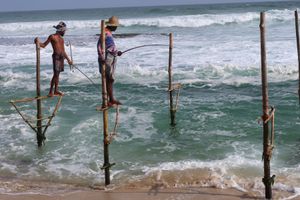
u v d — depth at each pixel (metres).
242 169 8.26
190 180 7.85
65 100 14.46
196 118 11.96
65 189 7.76
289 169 8.23
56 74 9.89
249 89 14.93
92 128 11.35
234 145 9.80
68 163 9.12
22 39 32.12
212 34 28.69
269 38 24.55
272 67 16.92
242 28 31.53
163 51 22.41
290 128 10.82
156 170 8.38
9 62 21.80
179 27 35.38
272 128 7.29
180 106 13.17
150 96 14.53
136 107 13.25
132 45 24.89
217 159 8.98
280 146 9.67
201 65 18.30
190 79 16.50
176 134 10.78
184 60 19.67
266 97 6.78
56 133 11.07
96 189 7.72
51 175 8.49
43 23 42.66
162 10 63.09
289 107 12.51
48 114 12.77
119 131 11.09
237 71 17.17
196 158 9.13
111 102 8.55
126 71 17.81
